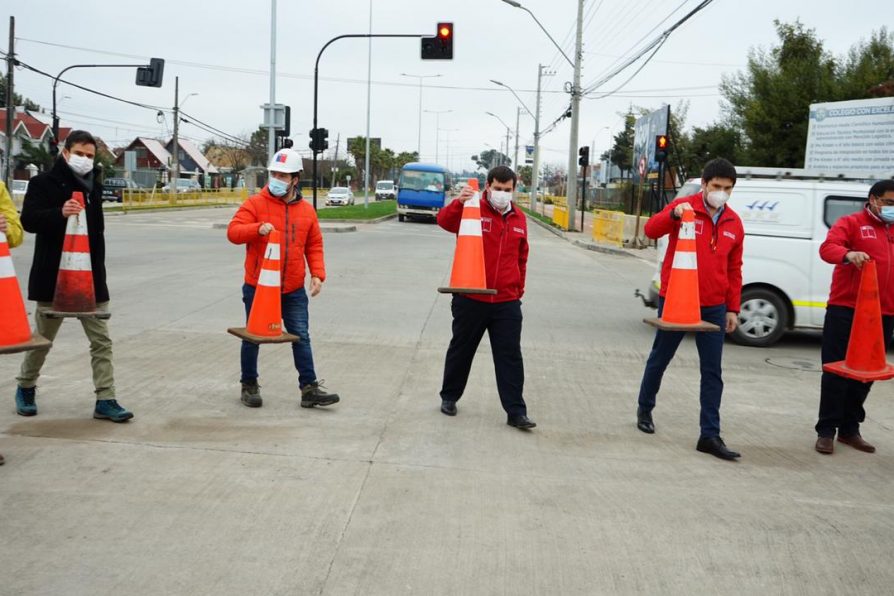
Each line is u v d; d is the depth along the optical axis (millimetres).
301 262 6113
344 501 4352
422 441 5496
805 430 6383
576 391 7277
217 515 4094
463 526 4113
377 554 3764
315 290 6156
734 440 5984
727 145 37812
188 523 3988
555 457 5328
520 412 5930
